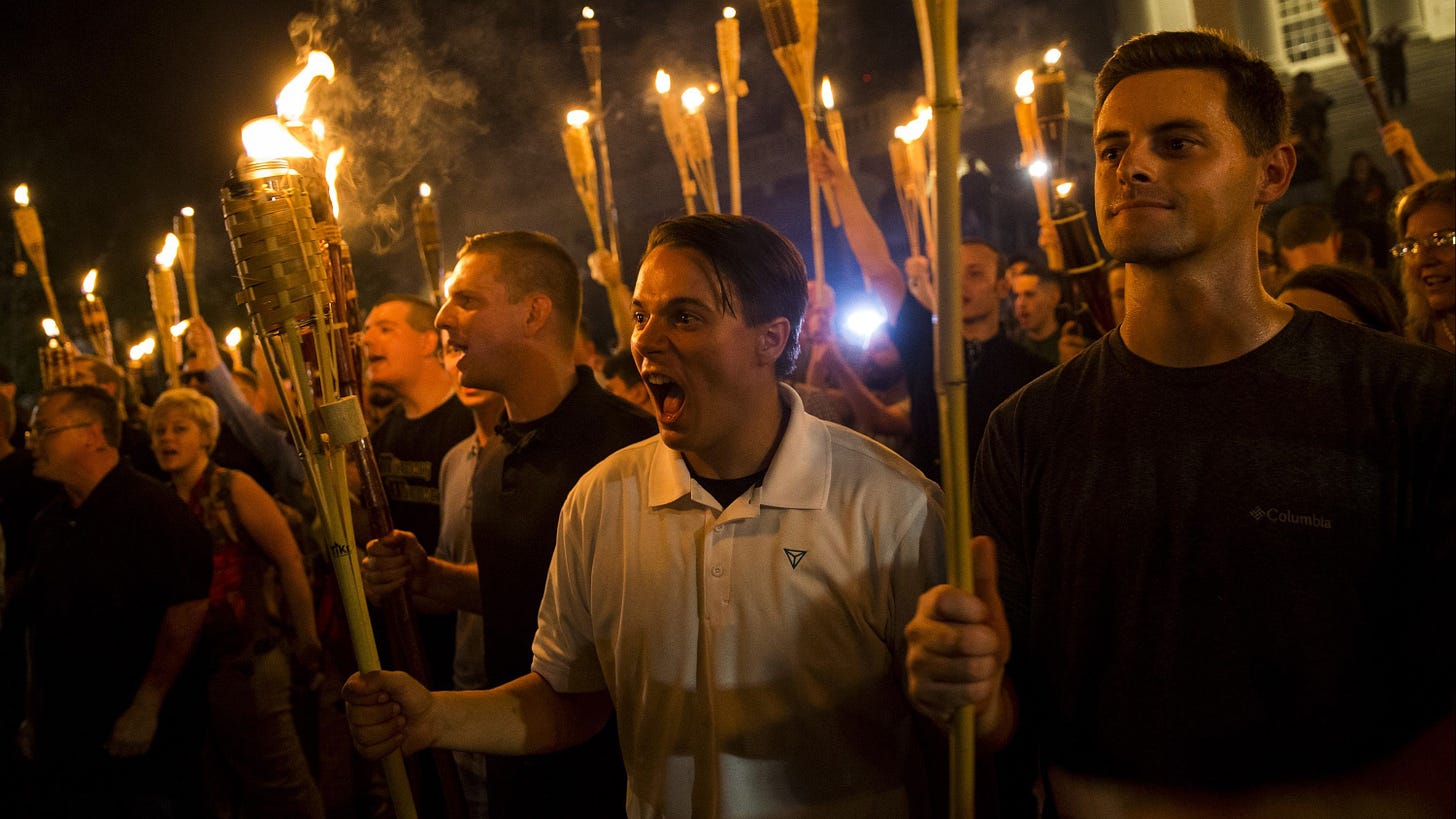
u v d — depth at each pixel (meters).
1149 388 1.35
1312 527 1.24
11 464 4.26
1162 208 1.29
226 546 3.53
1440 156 11.52
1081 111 14.42
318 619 3.81
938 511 1.53
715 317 1.54
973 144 14.21
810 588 1.52
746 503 1.57
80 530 3.17
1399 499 1.23
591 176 3.45
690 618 1.58
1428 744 1.17
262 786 3.49
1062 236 2.71
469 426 3.22
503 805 2.11
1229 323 1.31
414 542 2.11
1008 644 1.22
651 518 1.64
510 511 2.19
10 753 3.58
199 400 3.65
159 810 3.16
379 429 3.43
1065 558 1.38
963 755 1.14
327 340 1.51
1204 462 1.30
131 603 3.13
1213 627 1.28
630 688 1.64
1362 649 1.23
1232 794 1.26
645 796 1.62
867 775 1.54
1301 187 10.64
